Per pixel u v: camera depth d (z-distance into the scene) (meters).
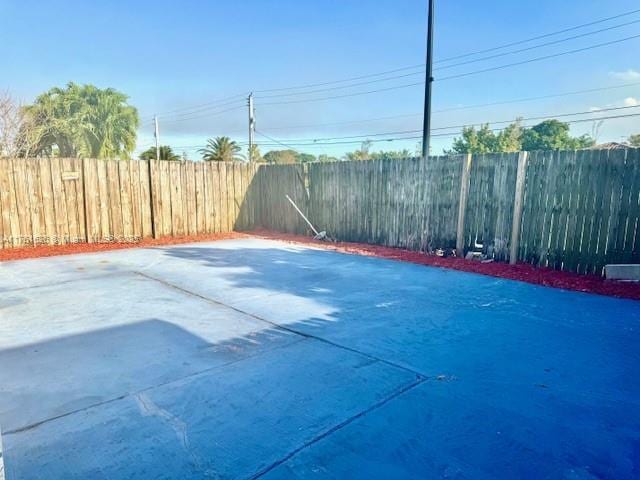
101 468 1.97
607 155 5.76
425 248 8.26
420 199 8.28
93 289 5.42
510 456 2.06
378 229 9.17
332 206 10.14
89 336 3.73
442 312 4.43
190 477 1.90
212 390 2.73
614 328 3.93
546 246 6.50
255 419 2.38
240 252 8.43
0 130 17.39
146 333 3.80
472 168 7.39
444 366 3.09
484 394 2.67
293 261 7.43
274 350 3.40
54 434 2.24
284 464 1.99
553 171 6.33
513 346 3.48
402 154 38.78
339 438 2.20
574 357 3.26
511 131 36.81
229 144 28.50
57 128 25.73
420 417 2.40
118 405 2.54
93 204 9.34
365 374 2.96
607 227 5.83
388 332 3.81
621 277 5.59
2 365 3.12
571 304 4.73
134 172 9.84
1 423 2.35
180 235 10.68
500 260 7.08
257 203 12.18
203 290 5.36
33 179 8.62
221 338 3.67
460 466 1.98
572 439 2.20
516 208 6.75
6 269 6.70
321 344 3.52
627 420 2.38
